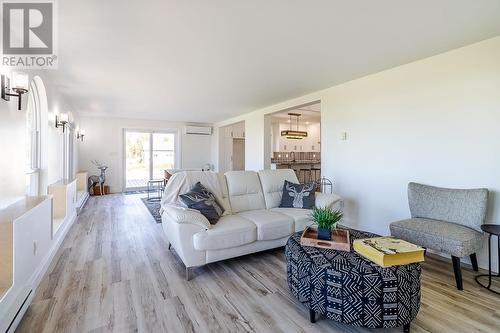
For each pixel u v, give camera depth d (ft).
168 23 7.55
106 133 25.54
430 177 10.09
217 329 5.67
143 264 8.95
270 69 11.48
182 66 11.09
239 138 31.63
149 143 27.91
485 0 6.46
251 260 9.41
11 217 5.90
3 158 6.80
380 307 5.18
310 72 11.89
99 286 7.41
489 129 8.57
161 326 5.74
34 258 7.06
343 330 5.68
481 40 8.67
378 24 7.62
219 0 6.43
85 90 14.93
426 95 10.17
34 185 11.29
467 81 9.05
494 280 7.95
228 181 10.96
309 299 5.81
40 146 11.50
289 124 30.48
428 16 7.19
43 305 6.44
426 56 10.00
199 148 30.35
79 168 24.03
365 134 12.48
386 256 5.40
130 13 7.00
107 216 15.78
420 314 6.23
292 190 11.33
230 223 8.66
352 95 13.10
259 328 5.72
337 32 8.11
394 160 11.28
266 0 6.45
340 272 5.39
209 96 16.56
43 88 11.35
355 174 12.98
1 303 5.09
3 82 6.73
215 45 9.05
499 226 7.69
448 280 7.95
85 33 8.13
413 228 8.40
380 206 11.87
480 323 5.91
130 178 27.02
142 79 12.89
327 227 6.66
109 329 5.61
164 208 9.18
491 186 8.55
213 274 8.27
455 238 7.42
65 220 12.19
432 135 10.01
